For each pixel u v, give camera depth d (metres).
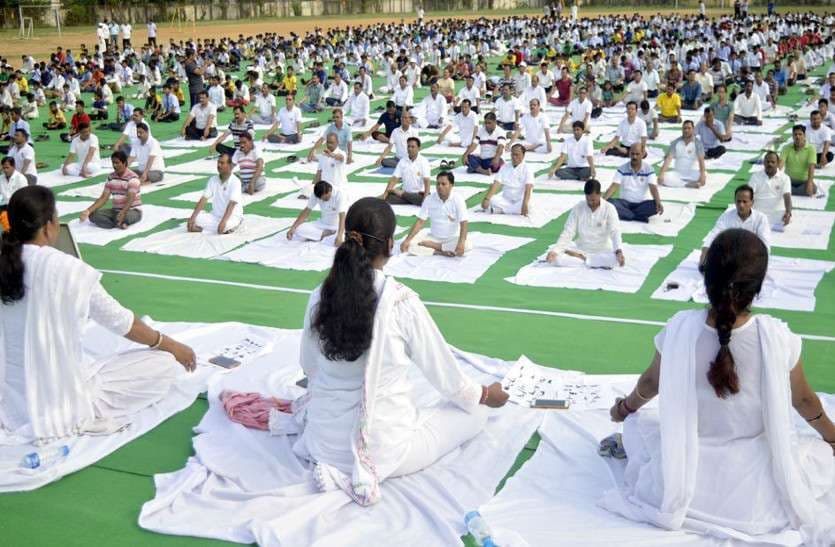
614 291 7.37
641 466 3.83
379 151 14.88
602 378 5.22
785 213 9.34
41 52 41.34
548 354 5.88
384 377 3.94
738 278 3.33
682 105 19.69
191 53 30.48
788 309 6.86
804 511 3.49
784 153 10.98
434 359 4.06
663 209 10.18
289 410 4.64
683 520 3.57
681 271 7.91
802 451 3.72
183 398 5.00
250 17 66.69
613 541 3.52
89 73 28.00
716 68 22.70
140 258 8.64
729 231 3.40
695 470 3.53
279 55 32.72
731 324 3.37
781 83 21.84
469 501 3.91
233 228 9.52
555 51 32.94
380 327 3.85
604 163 13.49
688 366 3.49
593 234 8.12
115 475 4.23
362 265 3.84
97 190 11.97
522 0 76.62
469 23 52.75
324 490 3.88
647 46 30.59
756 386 3.47
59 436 4.42
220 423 4.64
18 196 4.26
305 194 11.42
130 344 5.82
